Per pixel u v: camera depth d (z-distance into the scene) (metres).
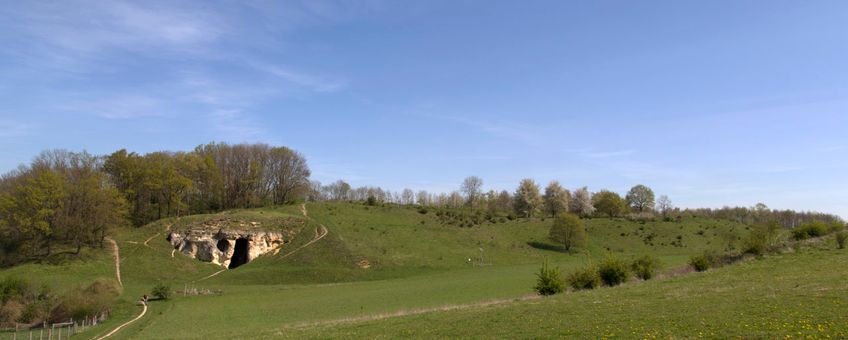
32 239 92.25
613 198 168.12
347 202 152.38
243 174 143.38
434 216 143.88
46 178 91.25
